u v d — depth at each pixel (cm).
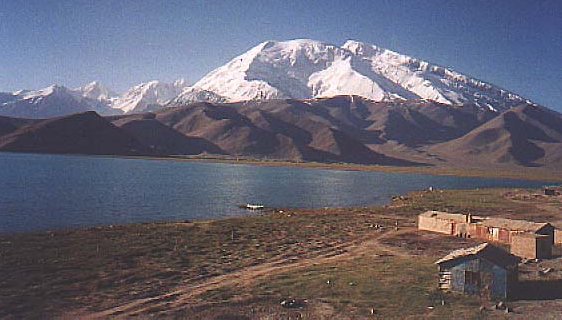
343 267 5131
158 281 4544
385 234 7500
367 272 4859
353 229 7988
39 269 4706
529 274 4766
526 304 3806
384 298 3969
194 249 6019
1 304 3716
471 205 12288
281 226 8131
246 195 14250
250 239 6850
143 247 5953
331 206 12594
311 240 6900
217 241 6600
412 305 3781
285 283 4462
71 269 4788
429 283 4403
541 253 5672
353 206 12631
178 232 7175
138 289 4281
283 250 6138
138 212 9969
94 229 7175
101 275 4656
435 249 6300
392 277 4631
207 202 12150
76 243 5997
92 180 16150
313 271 4947
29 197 11256
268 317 3550
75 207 10138
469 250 4188
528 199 14138
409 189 18512
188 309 3725
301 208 11850
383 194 16025
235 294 4138
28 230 7425
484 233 7069
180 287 4388
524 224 6881
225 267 5156
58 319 3500
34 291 4066
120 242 6203
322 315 3584
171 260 5394
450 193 16175
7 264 4791
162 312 3666
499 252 4116
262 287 4344
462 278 4072
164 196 12900
